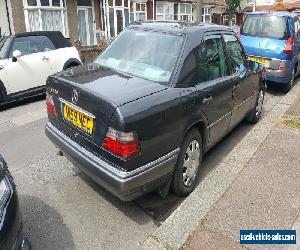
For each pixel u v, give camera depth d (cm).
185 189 367
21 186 387
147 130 289
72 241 303
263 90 599
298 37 820
